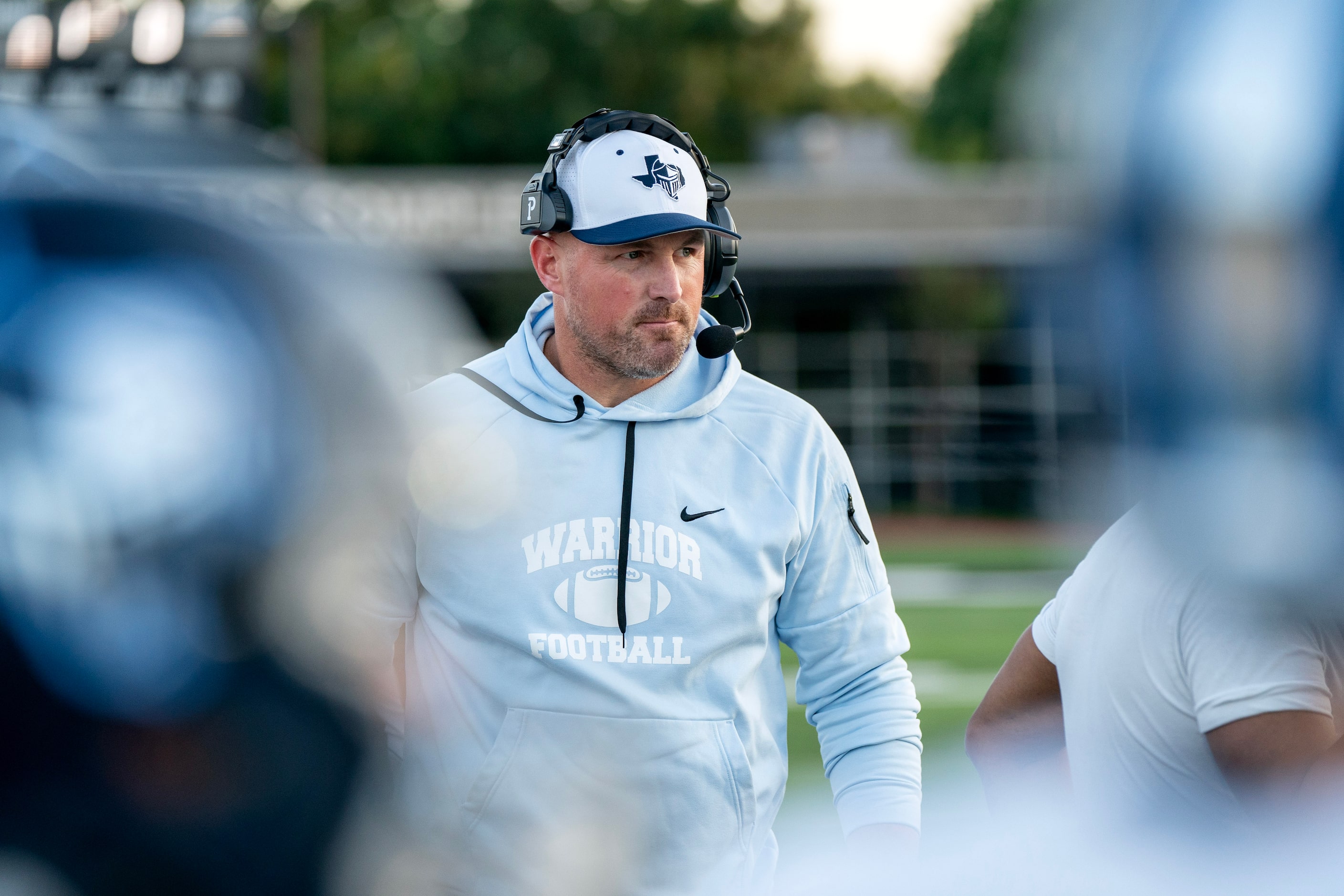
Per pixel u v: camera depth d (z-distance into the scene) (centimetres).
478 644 385
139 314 65
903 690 429
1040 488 2995
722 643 397
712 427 417
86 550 65
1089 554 315
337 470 67
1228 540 63
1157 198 61
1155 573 275
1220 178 60
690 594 396
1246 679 258
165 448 65
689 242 402
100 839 67
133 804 67
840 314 3750
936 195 3666
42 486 65
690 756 387
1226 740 262
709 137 6994
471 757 380
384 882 74
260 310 66
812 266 3706
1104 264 63
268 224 69
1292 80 58
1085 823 142
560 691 383
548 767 378
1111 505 66
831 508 425
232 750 68
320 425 67
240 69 3150
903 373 3647
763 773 407
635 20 6769
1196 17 60
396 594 381
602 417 404
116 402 64
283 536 66
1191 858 126
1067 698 319
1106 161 62
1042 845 133
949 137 6003
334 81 6312
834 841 338
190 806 67
